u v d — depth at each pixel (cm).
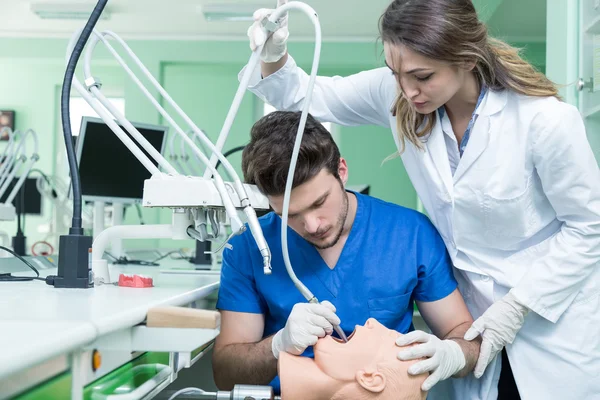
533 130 110
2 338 52
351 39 547
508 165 112
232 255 118
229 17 499
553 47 245
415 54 96
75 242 102
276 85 139
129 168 260
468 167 115
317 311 94
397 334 94
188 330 74
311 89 84
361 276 115
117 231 114
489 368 119
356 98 138
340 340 95
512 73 112
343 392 87
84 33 103
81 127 244
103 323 62
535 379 116
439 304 118
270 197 101
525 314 113
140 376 83
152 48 554
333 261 117
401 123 121
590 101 214
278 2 112
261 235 91
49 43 557
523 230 117
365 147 574
